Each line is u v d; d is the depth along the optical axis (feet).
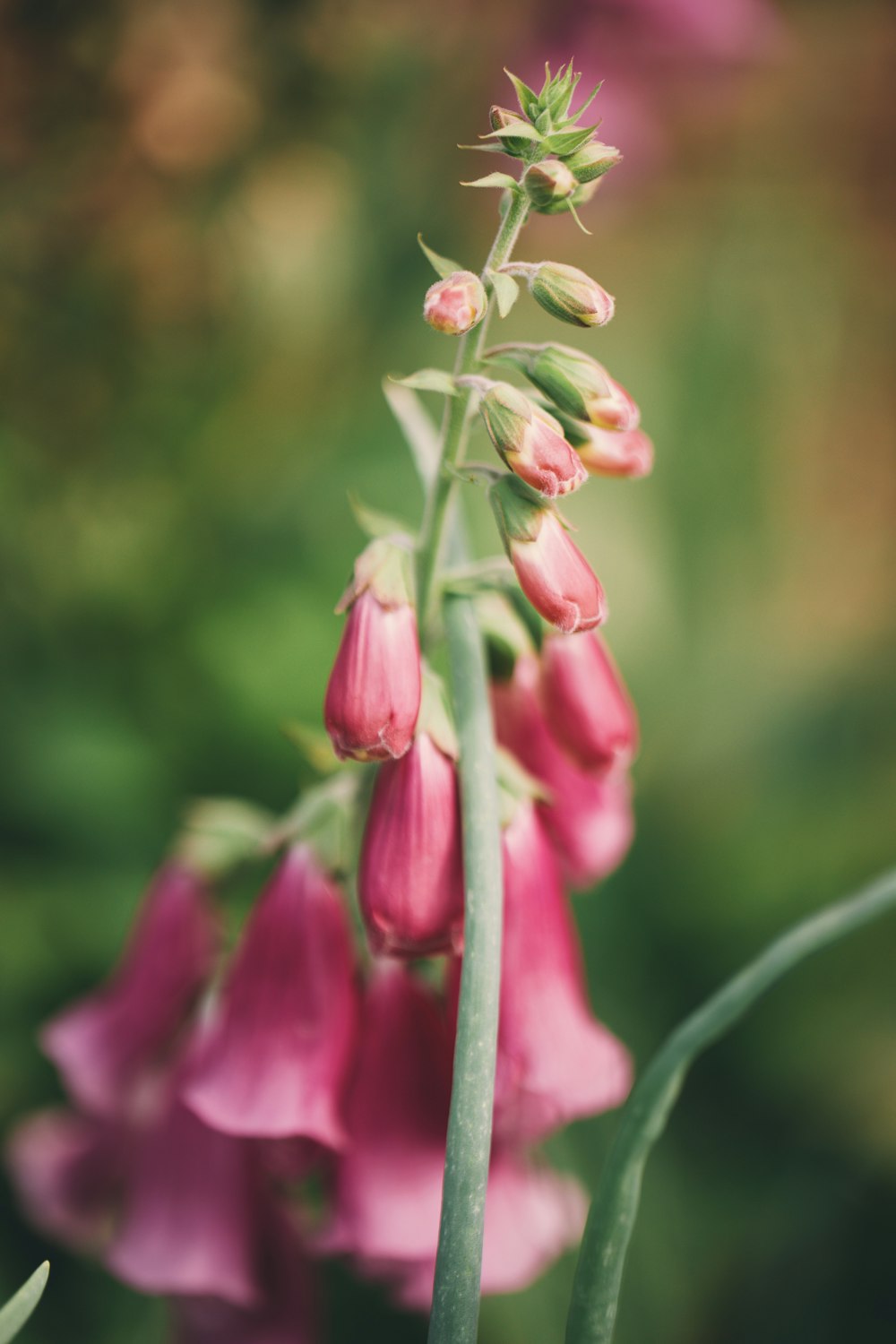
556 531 1.51
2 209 2.55
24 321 2.57
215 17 2.71
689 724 2.79
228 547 2.59
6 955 2.16
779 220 3.97
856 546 4.16
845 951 2.36
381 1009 1.64
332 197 2.94
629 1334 2.01
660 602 2.91
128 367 2.65
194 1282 1.73
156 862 2.32
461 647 1.51
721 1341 2.00
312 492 2.68
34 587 2.42
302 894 1.64
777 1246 2.06
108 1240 1.90
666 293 3.65
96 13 2.58
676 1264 2.05
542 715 1.63
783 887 2.44
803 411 3.96
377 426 2.82
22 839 2.29
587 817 1.71
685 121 3.80
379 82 2.93
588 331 3.38
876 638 2.95
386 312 2.97
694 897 2.47
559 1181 1.78
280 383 2.89
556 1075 1.60
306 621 2.50
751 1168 2.15
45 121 2.60
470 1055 1.41
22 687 2.37
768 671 2.90
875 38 4.30
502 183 1.47
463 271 1.47
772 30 3.15
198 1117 1.75
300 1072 1.63
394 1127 1.64
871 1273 2.03
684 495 3.11
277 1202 1.77
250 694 2.41
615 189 3.28
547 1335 1.92
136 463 2.63
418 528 2.65
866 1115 2.16
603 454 1.55
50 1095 2.12
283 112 2.83
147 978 1.83
